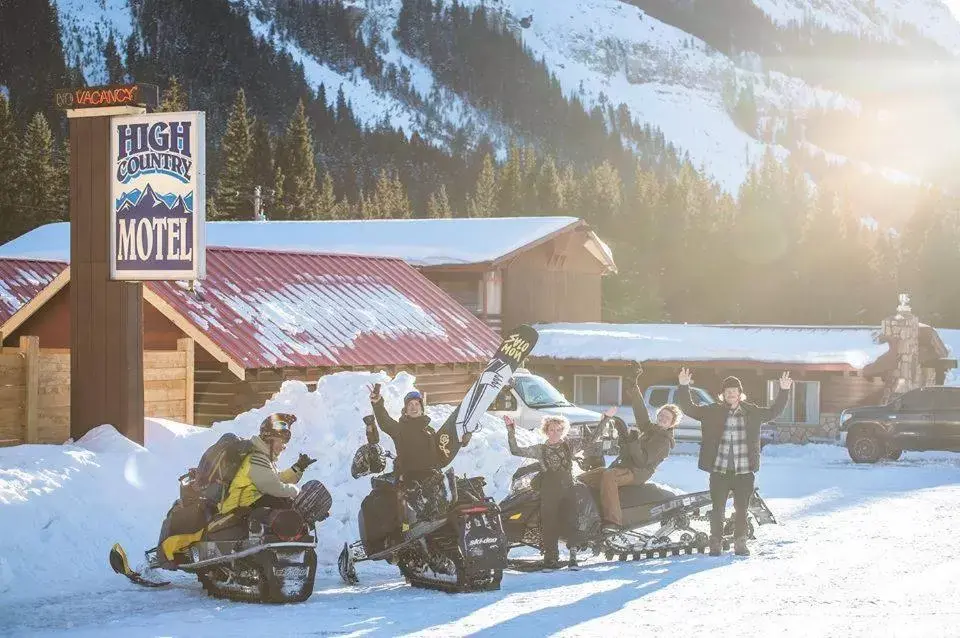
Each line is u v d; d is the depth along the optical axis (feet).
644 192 394.11
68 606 31.63
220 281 75.72
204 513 34.04
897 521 51.29
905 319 129.18
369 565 40.83
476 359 84.84
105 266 49.60
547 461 39.86
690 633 25.98
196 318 67.46
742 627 26.58
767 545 43.45
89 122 50.14
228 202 382.22
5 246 159.53
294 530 32.17
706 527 49.16
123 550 34.83
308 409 44.29
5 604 31.81
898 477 79.51
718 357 129.90
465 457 47.57
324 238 154.20
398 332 82.07
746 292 333.01
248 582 32.40
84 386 49.49
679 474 80.79
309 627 27.76
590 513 40.42
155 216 48.80
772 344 131.85
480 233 149.89
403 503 36.81
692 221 359.05
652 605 30.25
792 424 129.29
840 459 101.35
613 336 137.39
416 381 80.18
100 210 49.75
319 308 79.25
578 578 36.68
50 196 360.69
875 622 26.91
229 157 385.50
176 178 48.37
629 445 42.11
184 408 63.41
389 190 491.72
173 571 36.45
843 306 326.44
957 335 233.35
